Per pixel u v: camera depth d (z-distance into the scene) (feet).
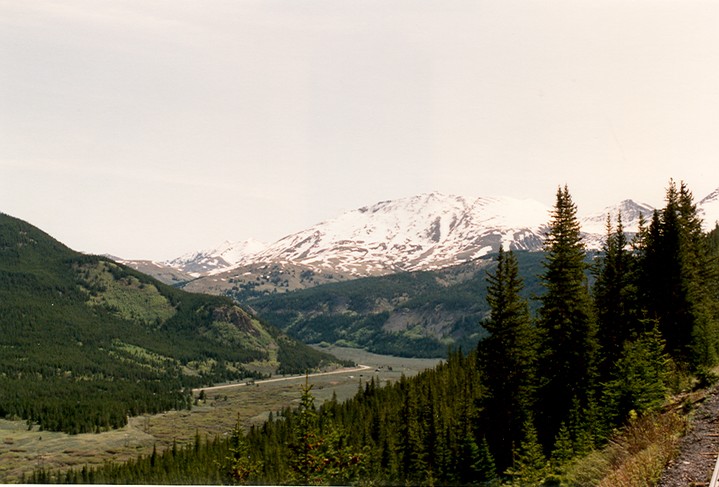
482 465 154.20
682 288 164.96
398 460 245.45
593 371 157.99
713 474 50.67
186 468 361.51
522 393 169.58
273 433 383.04
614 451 74.69
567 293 162.50
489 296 183.52
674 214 174.29
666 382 105.91
